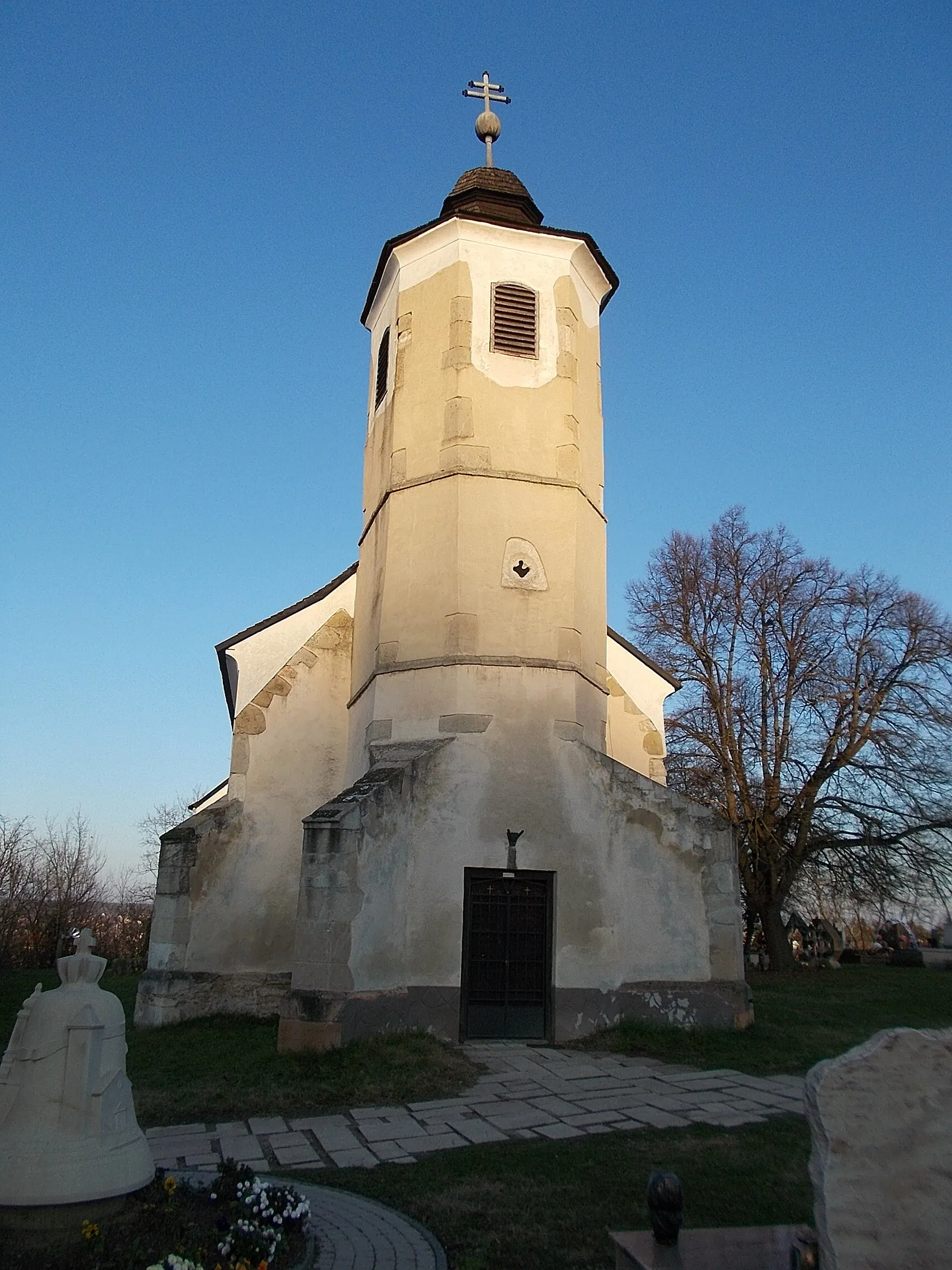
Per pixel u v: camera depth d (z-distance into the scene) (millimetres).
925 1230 4355
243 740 16672
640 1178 7234
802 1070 11438
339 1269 5586
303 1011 11812
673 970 13789
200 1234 5480
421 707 14609
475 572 15008
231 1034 13820
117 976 26016
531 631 14992
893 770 24203
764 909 25312
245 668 17641
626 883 14055
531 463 15820
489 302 16406
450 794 13906
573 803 14281
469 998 13312
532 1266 5734
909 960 31188
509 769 14234
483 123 19000
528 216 18250
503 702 14516
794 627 26250
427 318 16594
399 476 15984
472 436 15602
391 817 13141
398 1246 5949
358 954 12211
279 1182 7328
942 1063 4531
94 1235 5102
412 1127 9008
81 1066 5598
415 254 17109
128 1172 5539
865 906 24641
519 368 16234
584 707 15164
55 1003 5781
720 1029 13531
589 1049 12727
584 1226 6324
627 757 19031
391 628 15305
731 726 26438
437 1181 7277
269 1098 10016
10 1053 5699
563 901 13797
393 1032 12367
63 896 34531
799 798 25125
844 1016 15570
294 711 17141
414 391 16359
